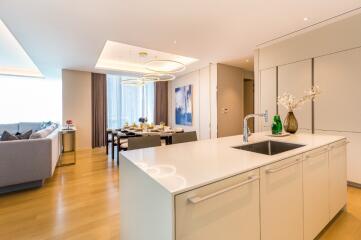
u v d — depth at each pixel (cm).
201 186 95
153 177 104
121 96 711
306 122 341
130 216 139
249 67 592
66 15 268
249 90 666
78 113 601
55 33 324
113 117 698
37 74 673
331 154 195
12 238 181
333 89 310
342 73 300
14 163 278
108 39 353
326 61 317
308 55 339
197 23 300
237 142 203
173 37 353
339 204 209
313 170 168
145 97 753
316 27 321
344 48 296
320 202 177
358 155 287
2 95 663
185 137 263
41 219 212
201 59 500
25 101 698
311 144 180
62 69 575
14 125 607
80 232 190
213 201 99
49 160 304
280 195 136
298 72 354
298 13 275
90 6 247
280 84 382
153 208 103
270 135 241
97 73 636
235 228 108
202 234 95
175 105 729
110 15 271
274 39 368
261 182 123
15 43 406
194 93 632
